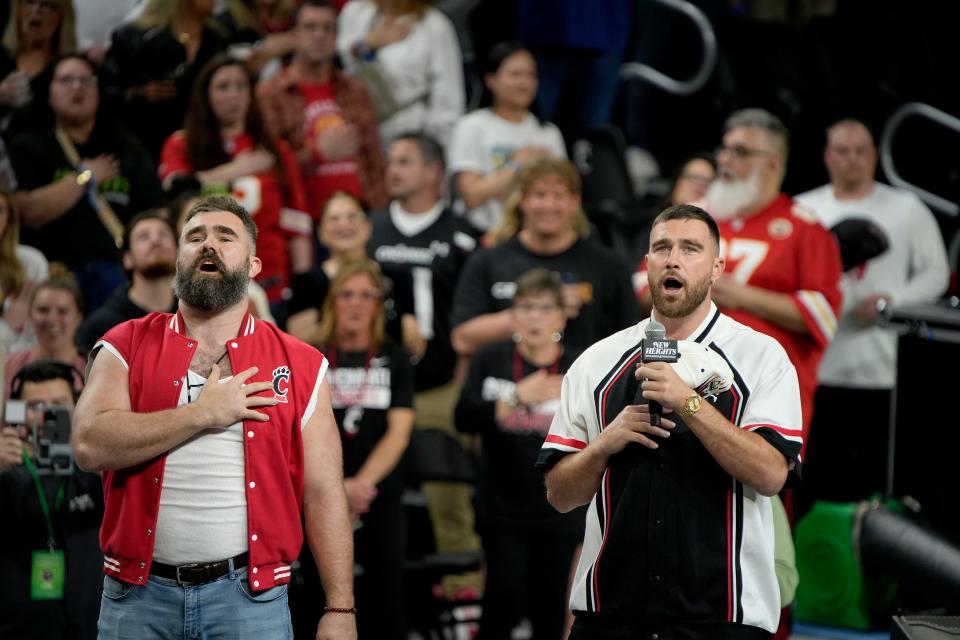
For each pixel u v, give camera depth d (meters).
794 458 11.65
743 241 18.14
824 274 17.95
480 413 18.39
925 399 19.31
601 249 20.03
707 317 12.21
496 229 22.14
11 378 17.84
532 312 18.62
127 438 11.57
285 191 22.11
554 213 19.72
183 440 11.70
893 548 18.84
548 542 18.09
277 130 23.72
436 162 22.77
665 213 12.20
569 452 12.33
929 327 19.27
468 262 20.42
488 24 27.48
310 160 23.81
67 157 20.70
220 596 11.81
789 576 13.54
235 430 11.91
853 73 30.88
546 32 26.92
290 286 21.66
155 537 11.80
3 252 19.33
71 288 17.86
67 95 20.62
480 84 27.00
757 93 29.86
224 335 12.25
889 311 19.59
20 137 20.62
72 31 21.84
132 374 12.08
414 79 25.94
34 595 15.23
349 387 18.89
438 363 21.95
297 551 12.17
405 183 22.62
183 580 11.79
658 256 12.05
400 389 19.03
